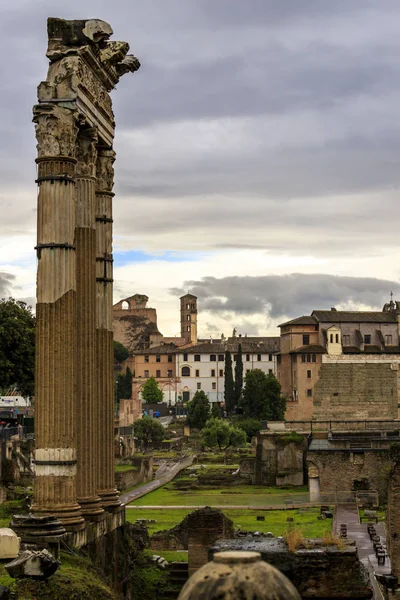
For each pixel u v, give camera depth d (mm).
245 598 11133
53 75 42312
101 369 47812
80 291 45062
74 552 39500
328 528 85312
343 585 28734
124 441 157875
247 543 31078
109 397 48219
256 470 148625
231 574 11312
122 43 46906
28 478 81500
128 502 115812
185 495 129875
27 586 31734
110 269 48844
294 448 146875
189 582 11562
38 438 40906
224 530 50625
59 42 43031
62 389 40844
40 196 41500
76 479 42625
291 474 145875
